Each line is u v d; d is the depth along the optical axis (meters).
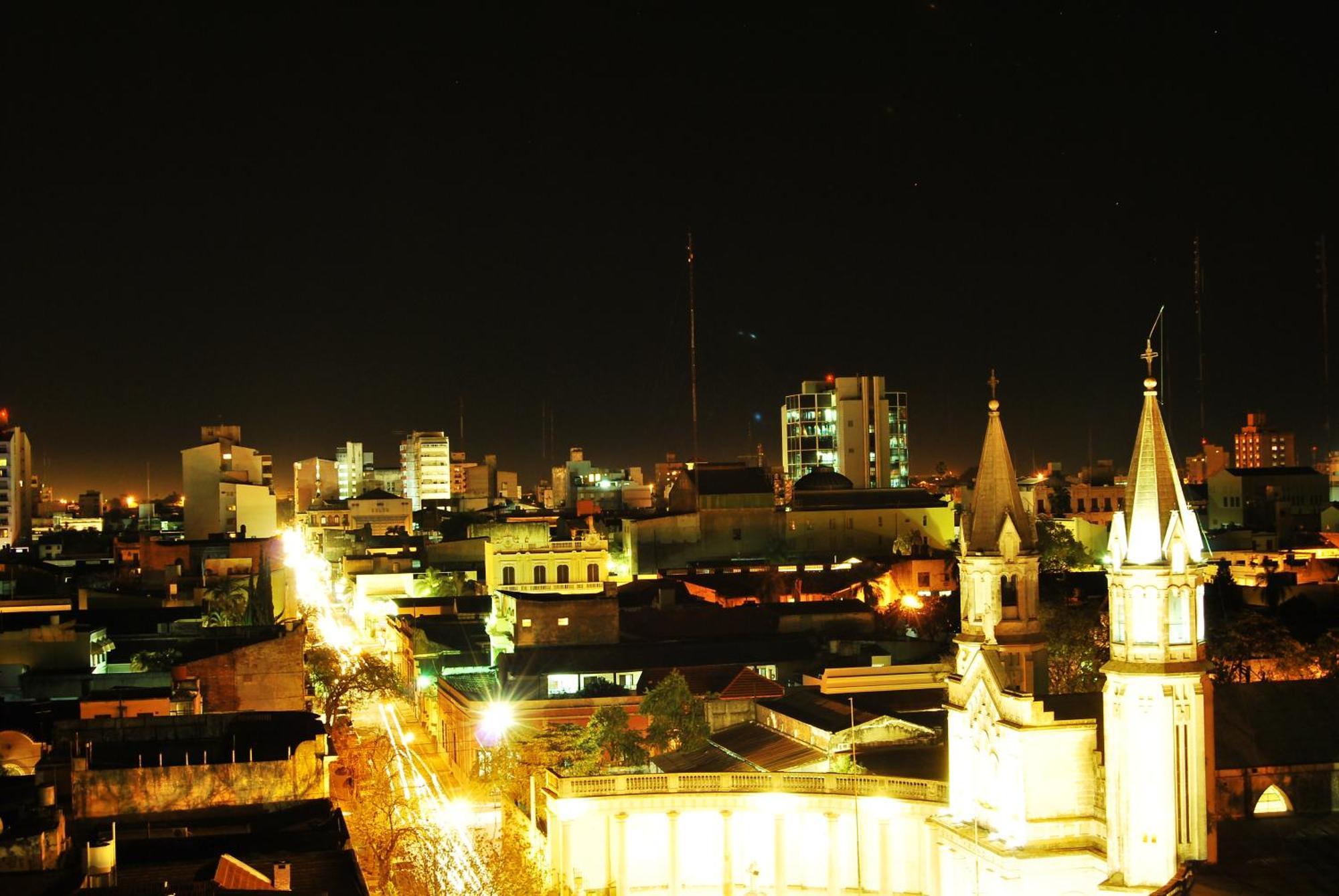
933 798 73.06
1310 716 69.00
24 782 66.06
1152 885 57.53
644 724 106.06
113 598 147.88
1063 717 65.38
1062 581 147.00
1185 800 57.81
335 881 51.56
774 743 91.38
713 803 78.50
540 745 95.38
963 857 67.81
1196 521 58.81
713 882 78.44
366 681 126.81
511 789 93.50
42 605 138.12
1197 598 58.25
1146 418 58.16
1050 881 62.88
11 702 96.44
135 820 64.81
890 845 74.75
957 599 155.50
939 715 90.19
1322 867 58.47
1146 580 57.59
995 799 66.19
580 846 78.12
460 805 97.44
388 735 123.56
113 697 91.12
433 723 130.12
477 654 143.12
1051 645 100.94
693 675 116.06
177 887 47.53
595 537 180.00
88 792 65.25
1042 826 63.47
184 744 73.75
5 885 48.78
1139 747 57.84
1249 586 152.88
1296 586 146.25
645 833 78.88
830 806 76.38
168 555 188.75
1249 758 66.38
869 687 108.44
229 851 56.00
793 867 77.44
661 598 156.12
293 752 68.38
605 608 131.62
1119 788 58.53
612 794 78.44
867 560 183.25
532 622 130.88
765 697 103.69
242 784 66.38
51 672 108.81
